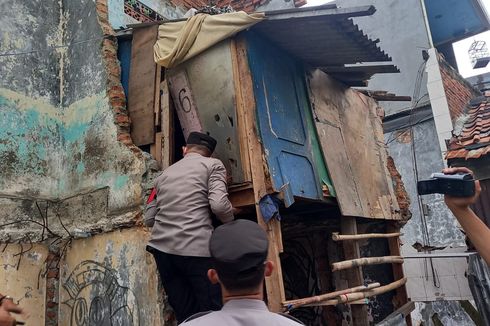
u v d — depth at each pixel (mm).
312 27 4105
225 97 4121
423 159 9656
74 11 5789
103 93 5137
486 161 6930
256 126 3979
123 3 5867
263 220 3785
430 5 10688
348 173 5301
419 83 10094
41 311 4996
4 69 5180
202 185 3504
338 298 4312
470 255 6094
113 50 5258
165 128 4562
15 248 4914
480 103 9742
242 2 8406
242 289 1604
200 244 3316
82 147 5277
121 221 4555
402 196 6578
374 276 6426
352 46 4629
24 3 5539
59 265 5230
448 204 1669
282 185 4039
